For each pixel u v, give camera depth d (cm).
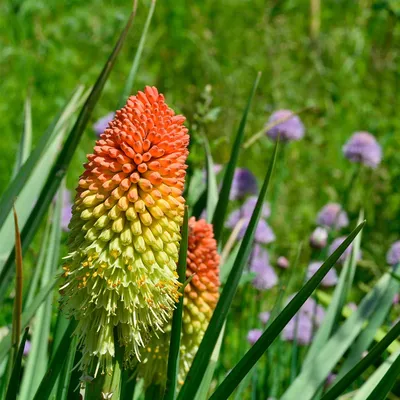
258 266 121
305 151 207
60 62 214
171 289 73
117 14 237
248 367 74
